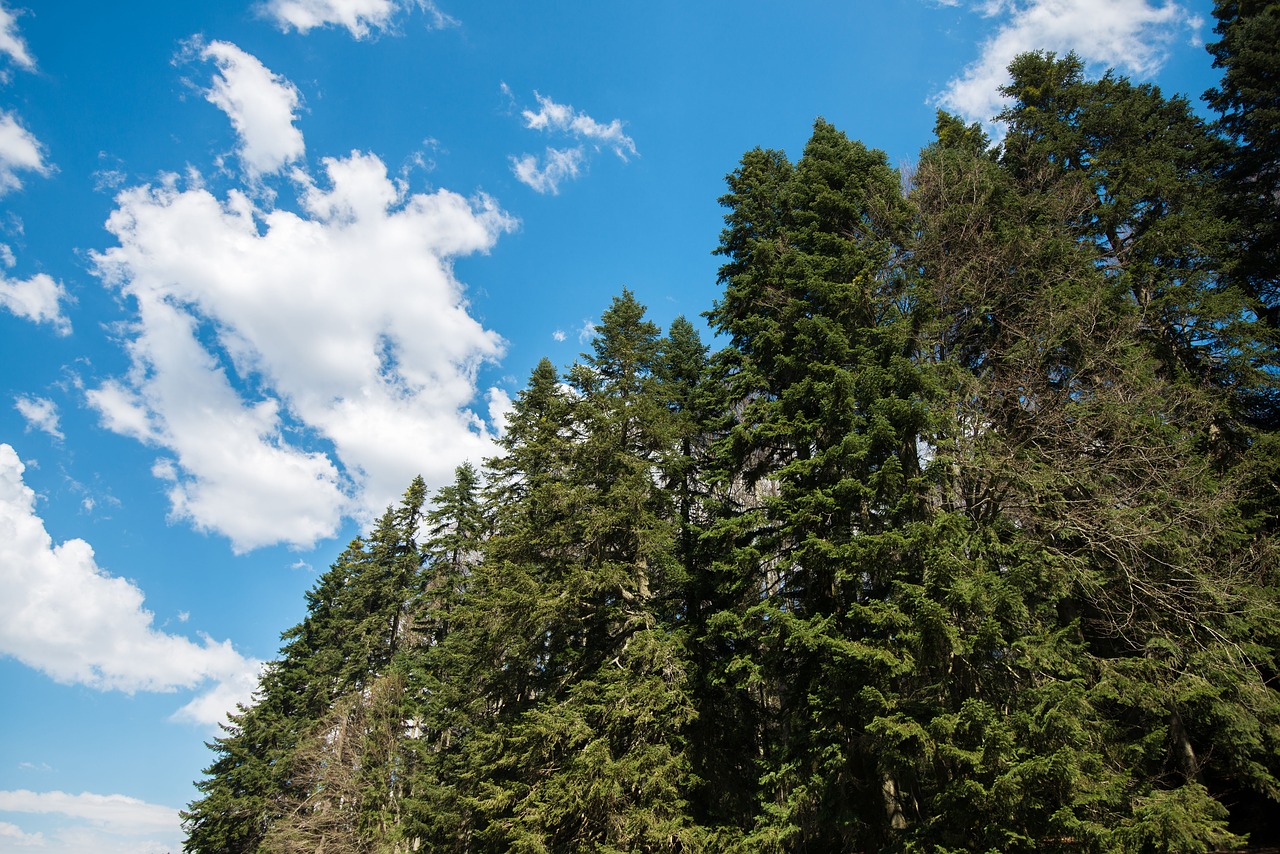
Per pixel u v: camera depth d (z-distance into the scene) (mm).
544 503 19734
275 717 36031
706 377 24766
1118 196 20156
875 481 14023
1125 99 22594
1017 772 10438
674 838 14633
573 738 16047
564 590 18266
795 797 13133
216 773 35531
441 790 21875
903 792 14094
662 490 20109
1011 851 10969
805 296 18375
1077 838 10625
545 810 15742
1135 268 18656
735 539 17422
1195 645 13703
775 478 17312
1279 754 13469
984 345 18453
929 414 14258
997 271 17891
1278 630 13477
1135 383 15383
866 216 19141
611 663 18281
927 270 18141
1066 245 17859
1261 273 20375
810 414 17125
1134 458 14531
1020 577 12641
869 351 15836
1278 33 21641
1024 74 23969
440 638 30203
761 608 14883
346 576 39406
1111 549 14250
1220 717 13141
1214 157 22141
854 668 13312
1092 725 11922
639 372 22656
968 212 18609
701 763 16672
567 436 21094
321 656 36062
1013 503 14727
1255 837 14789
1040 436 15352
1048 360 17109
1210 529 14305
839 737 13555
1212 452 17219
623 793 15477
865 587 14914
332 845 25266
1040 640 12305
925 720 12633
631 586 19422
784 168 22328
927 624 12227
